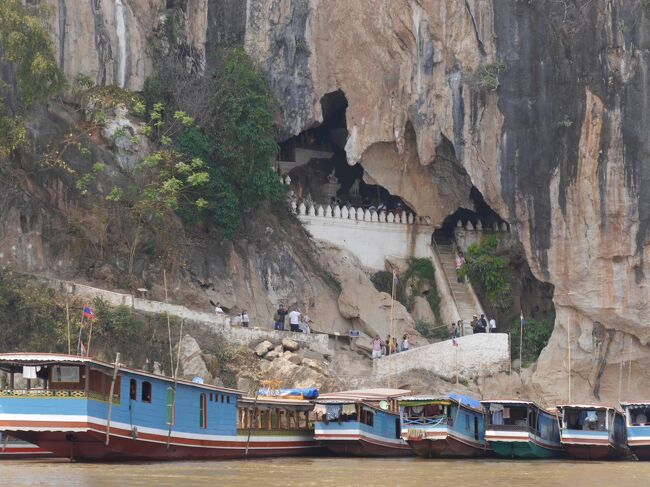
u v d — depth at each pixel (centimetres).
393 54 6500
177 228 5859
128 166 5878
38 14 5600
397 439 4981
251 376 5303
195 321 5412
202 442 4400
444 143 6600
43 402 3969
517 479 3928
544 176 6281
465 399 4862
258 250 6138
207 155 6044
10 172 5466
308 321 6034
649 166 6138
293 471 4031
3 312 5022
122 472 3834
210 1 6431
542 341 6284
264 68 6419
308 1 6475
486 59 6400
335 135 6931
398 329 6247
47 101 5628
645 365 6156
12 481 3556
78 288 5241
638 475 4131
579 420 4866
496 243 6700
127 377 4109
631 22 6209
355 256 6556
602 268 6169
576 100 6238
